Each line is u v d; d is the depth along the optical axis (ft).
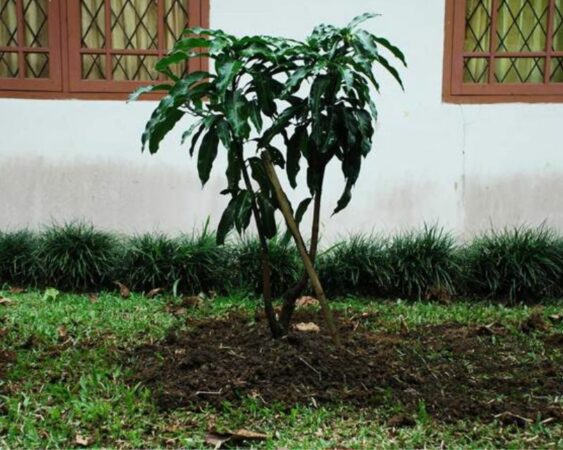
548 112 19.61
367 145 10.70
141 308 15.33
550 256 17.33
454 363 12.12
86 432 9.44
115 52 19.13
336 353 11.54
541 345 13.28
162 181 19.36
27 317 14.28
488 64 19.62
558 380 11.43
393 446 9.21
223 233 11.63
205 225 18.69
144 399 10.29
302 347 11.59
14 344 12.63
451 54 19.31
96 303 15.74
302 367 10.98
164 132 11.35
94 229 18.66
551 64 19.84
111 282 17.33
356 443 9.24
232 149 11.26
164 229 19.47
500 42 19.80
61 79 19.03
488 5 19.52
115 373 11.16
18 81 18.99
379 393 10.59
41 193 19.30
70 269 16.94
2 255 17.29
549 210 19.89
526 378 11.43
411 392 10.69
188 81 10.68
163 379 10.89
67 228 17.81
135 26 19.35
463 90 19.44
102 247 17.43
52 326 13.74
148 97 19.12
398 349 12.62
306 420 9.79
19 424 9.59
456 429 9.68
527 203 19.85
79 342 12.89
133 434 9.32
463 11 19.22
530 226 19.85
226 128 10.68
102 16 19.21
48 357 12.05
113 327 13.85
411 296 17.03
